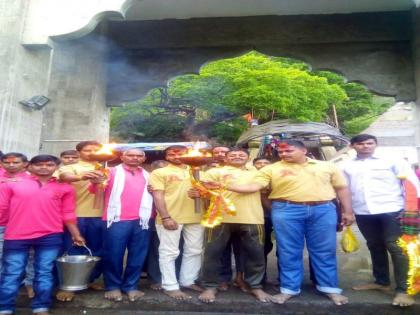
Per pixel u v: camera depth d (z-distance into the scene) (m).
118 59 8.96
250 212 3.92
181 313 3.84
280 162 4.05
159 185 4.00
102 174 3.76
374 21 8.42
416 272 3.39
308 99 14.40
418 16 7.94
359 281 4.59
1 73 5.71
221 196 3.74
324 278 3.83
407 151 9.30
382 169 4.01
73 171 4.21
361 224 4.26
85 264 3.70
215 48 8.81
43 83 6.41
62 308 3.94
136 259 3.98
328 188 3.90
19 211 3.66
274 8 8.41
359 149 4.16
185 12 8.59
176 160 4.23
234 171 4.09
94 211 4.23
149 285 4.43
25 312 3.93
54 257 3.77
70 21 6.00
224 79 15.10
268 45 8.67
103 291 4.17
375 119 19.05
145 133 18.14
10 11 5.95
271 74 13.98
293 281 3.82
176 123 18.09
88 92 8.31
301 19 8.60
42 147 8.05
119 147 9.29
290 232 3.83
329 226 3.83
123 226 3.90
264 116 14.84
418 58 7.94
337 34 8.48
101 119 8.73
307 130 7.20
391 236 3.84
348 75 8.46
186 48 8.88
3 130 5.51
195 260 4.09
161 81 8.87
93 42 8.55
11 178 3.91
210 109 16.28
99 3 6.03
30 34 5.97
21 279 3.67
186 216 4.04
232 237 4.26
